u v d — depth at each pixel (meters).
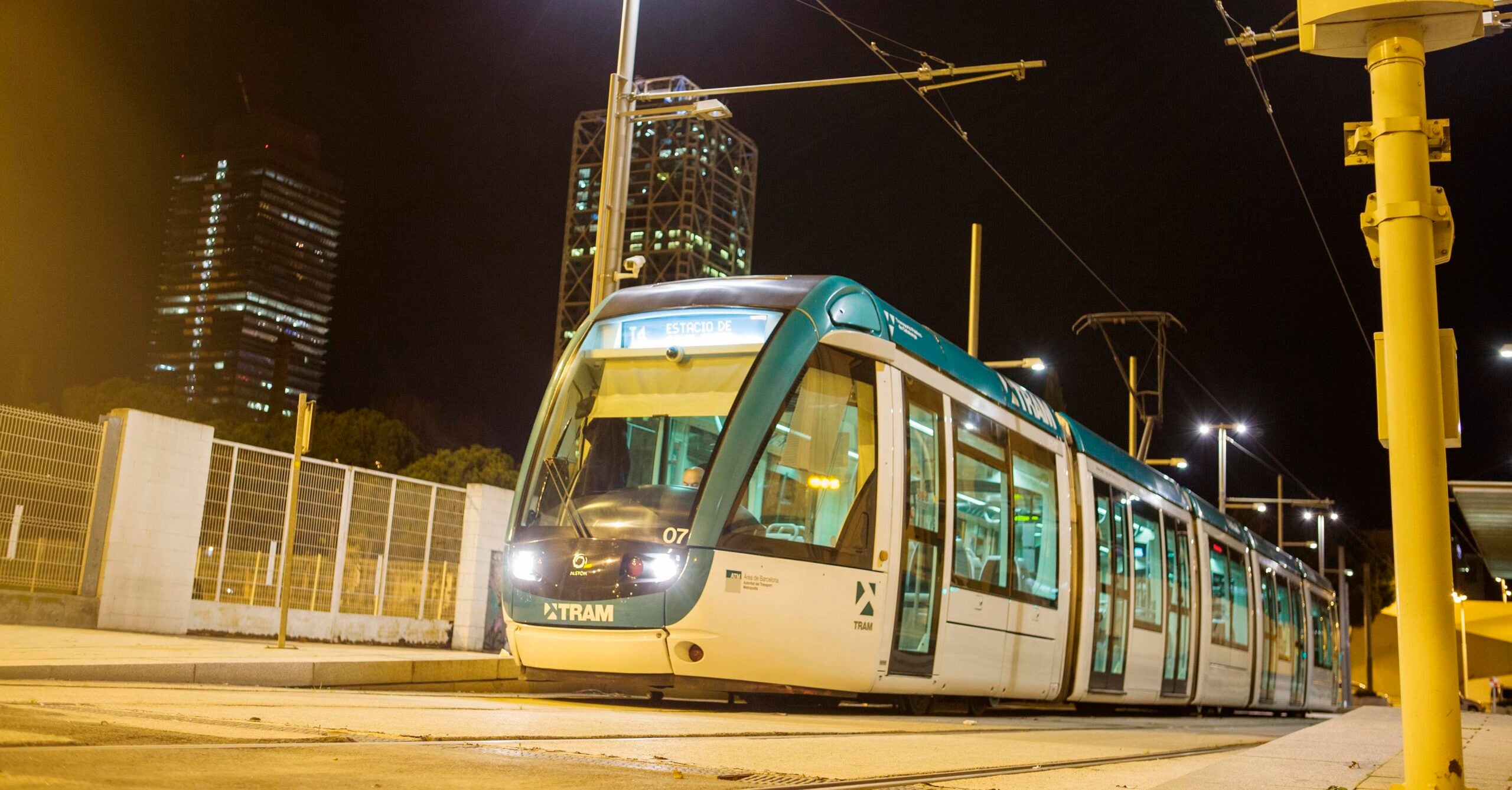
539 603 9.61
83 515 15.67
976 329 24.00
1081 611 14.11
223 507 17.22
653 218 143.50
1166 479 18.59
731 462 9.43
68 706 6.01
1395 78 4.45
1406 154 4.38
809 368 9.98
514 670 12.71
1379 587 71.88
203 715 6.00
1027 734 9.19
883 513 10.21
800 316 10.05
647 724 7.38
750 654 9.30
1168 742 9.81
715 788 4.53
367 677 10.91
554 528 9.79
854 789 4.81
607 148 16.44
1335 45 4.63
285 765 4.25
